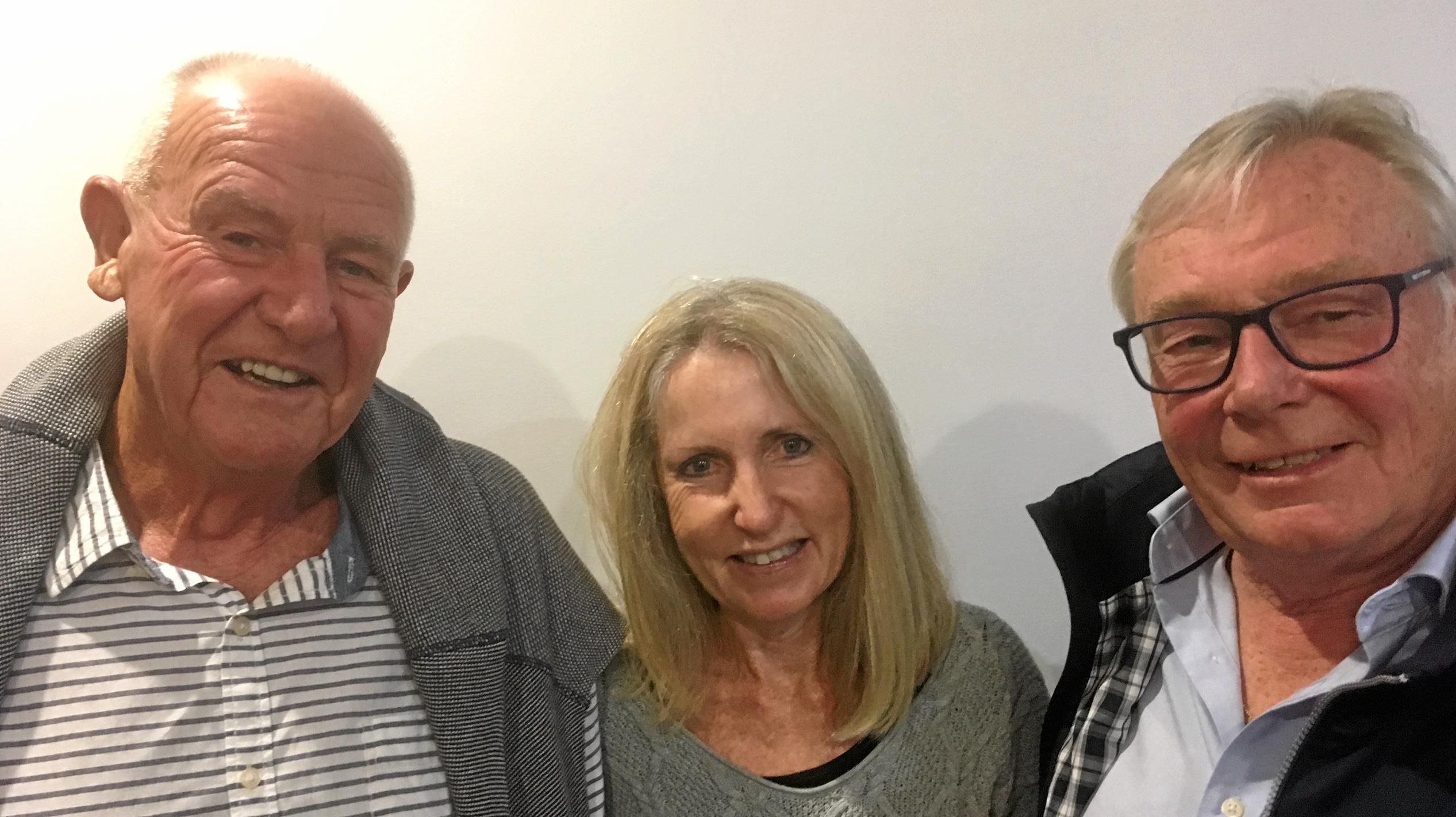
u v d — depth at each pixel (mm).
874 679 1187
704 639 1261
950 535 1469
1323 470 797
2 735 818
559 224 1386
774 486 1128
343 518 1031
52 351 975
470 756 981
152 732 854
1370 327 771
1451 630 767
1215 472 867
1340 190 775
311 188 847
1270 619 966
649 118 1376
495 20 1349
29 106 1289
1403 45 1330
